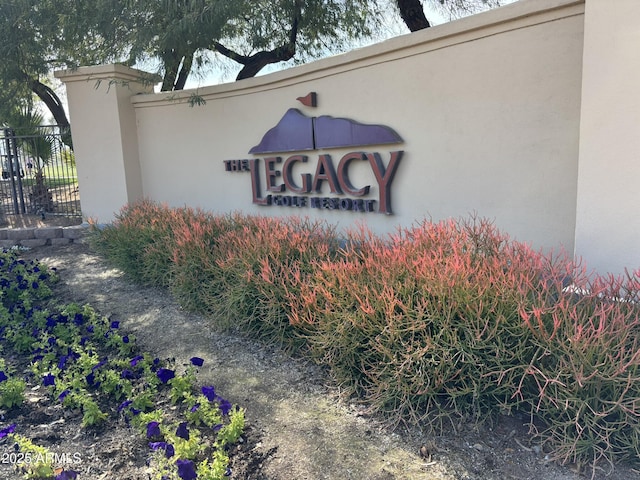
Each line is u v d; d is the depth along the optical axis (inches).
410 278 144.0
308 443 122.0
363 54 242.2
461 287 129.5
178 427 121.9
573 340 109.3
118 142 371.2
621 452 107.5
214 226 251.8
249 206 326.0
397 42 226.5
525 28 184.9
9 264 277.0
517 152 192.5
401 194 238.2
